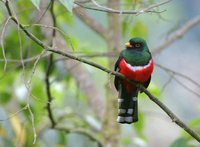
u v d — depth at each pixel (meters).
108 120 11.88
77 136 12.01
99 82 16.36
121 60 9.73
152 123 23.81
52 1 8.72
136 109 9.73
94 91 12.59
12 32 12.57
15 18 7.73
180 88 23.98
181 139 10.49
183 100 23.97
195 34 25.98
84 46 13.82
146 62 9.70
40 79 12.87
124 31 12.33
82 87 12.59
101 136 12.30
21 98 13.28
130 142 12.70
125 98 9.71
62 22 13.73
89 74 13.63
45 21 12.16
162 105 8.74
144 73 9.62
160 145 23.64
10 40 12.64
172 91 23.86
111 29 12.15
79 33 19.23
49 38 12.10
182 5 25.53
